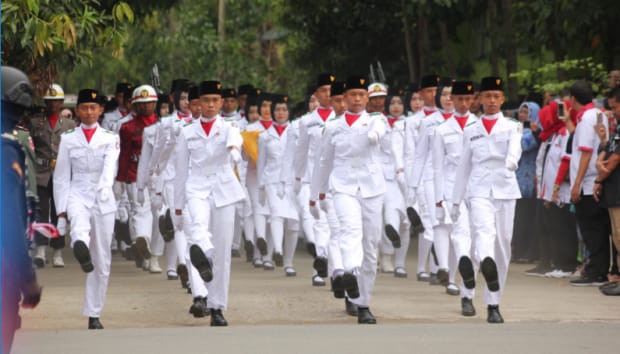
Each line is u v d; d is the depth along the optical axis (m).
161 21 85.94
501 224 23.14
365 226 22.84
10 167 12.96
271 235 36.62
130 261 39.41
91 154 22.50
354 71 68.50
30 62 30.11
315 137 29.88
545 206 32.34
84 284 30.52
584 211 29.31
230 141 22.62
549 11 44.41
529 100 38.34
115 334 20.25
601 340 18.97
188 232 23.22
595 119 28.88
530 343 18.61
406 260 39.75
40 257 35.69
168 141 27.42
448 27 63.47
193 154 22.95
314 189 24.19
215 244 22.66
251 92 41.00
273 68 92.81
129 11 30.08
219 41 86.31
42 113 36.34
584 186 29.08
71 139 22.48
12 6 26.23
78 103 22.62
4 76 13.37
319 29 68.25
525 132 35.31
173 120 27.50
